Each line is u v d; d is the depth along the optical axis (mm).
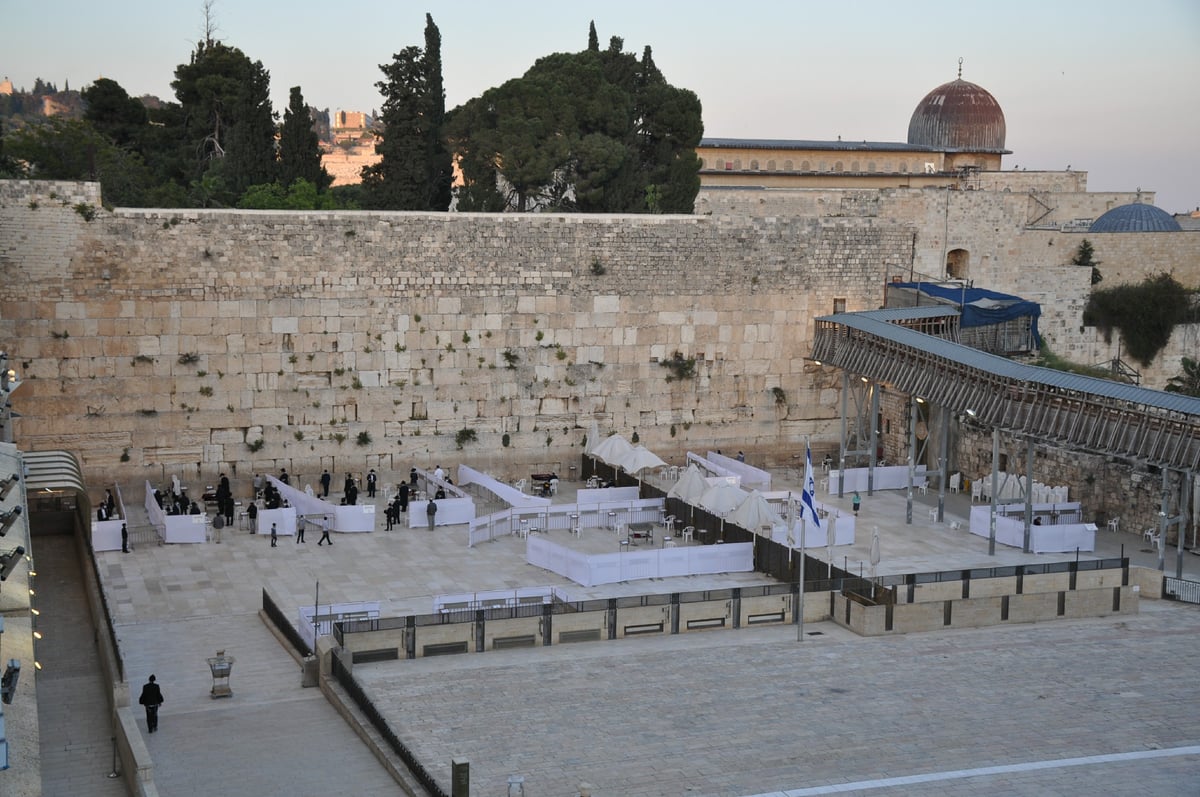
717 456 82500
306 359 77062
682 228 84312
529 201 103062
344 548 65875
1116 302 99750
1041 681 46219
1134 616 55719
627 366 84250
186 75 119375
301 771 36594
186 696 43969
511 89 98062
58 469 59312
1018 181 123938
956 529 70312
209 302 74688
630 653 49562
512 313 81250
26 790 25016
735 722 41562
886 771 37406
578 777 36750
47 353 71875
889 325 78750
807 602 54562
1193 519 66625
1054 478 74375
